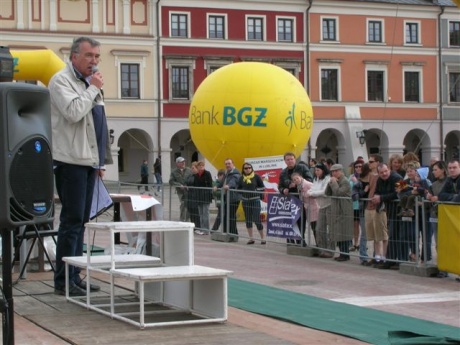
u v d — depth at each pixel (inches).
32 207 203.5
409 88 2218.3
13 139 199.8
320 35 2117.4
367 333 273.1
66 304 299.1
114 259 277.3
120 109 1947.6
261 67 874.8
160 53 1973.4
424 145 2255.2
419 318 326.0
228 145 852.0
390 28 2183.8
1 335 247.3
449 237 435.5
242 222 689.6
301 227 565.9
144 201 393.1
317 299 353.4
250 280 436.5
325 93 2129.7
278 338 247.9
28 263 402.0
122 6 1937.7
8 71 243.1
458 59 2256.4
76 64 300.8
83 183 307.6
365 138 2183.8
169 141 1990.7
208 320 265.7
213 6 2016.5
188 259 278.5
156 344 233.9
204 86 883.4
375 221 498.3
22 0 1828.2
